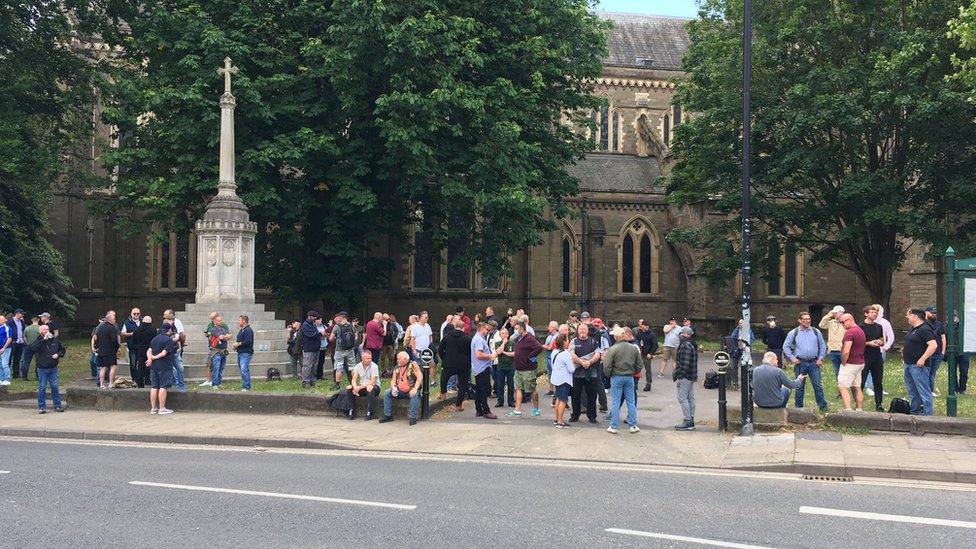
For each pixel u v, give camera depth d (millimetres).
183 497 9742
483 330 17359
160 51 28141
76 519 8648
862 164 32125
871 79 28500
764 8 31828
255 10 27719
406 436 14797
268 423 16172
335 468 11938
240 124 27406
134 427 15711
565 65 30859
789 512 9164
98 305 44562
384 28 24984
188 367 21719
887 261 32312
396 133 25047
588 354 16266
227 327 20359
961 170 29484
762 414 14789
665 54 59469
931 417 13891
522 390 17422
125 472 11469
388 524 8469
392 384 16406
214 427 15680
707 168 34469
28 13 28625
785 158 30422
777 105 31172
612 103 56375
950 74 28266
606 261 51312
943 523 8656
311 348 20562
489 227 30297
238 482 10727
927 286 40281
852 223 32156
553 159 32219
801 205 34375
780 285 51344
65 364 29500
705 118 32781
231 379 21609
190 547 7590
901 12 30453
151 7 29422
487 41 29172
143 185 27922
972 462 11773
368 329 20859
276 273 32625
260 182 27234
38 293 34812
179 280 45844
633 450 13461
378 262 32688
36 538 7883
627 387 15047
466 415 17500
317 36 28484
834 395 19266
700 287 48531
